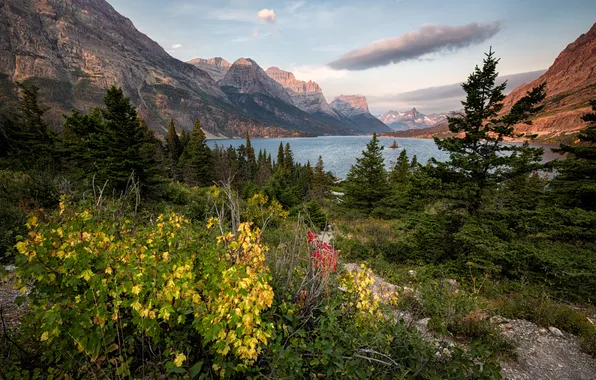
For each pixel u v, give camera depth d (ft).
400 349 9.71
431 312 17.39
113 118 49.57
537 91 26.30
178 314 8.29
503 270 27.78
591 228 31.17
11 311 11.21
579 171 45.19
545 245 30.27
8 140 78.84
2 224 18.85
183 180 140.36
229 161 172.14
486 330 16.05
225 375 7.79
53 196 26.37
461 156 28.94
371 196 75.77
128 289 7.43
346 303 11.19
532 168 27.55
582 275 24.08
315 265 11.30
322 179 156.87
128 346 8.73
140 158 50.67
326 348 8.17
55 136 81.41
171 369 7.10
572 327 18.48
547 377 13.84
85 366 7.47
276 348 8.12
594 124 46.32
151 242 9.34
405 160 133.18
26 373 7.09
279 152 260.62
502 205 32.89
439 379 8.35
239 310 7.14
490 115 29.01
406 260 33.17
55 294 7.23
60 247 7.50
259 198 57.47
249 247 9.21
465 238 27.43
